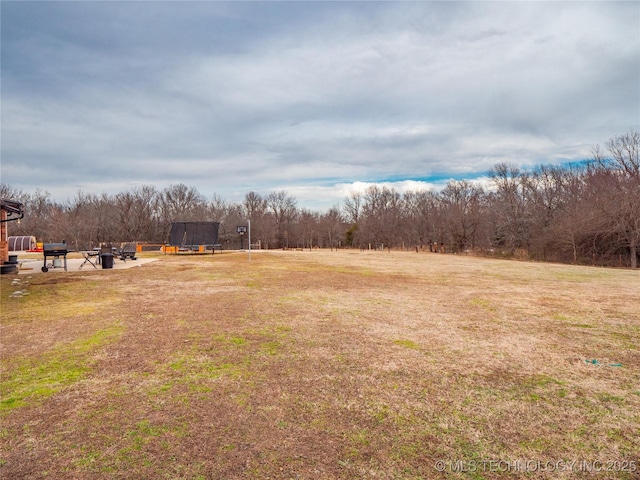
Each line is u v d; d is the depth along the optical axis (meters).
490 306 6.96
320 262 18.95
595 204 22.62
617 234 21.67
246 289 8.99
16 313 6.14
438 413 2.73
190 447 2.27
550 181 33.25
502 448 2.28
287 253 29.33
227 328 5.18
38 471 2.03
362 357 3.97
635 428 2.53
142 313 6.16
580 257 23.08
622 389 3.17
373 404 2.87
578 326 5.41
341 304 7.06
